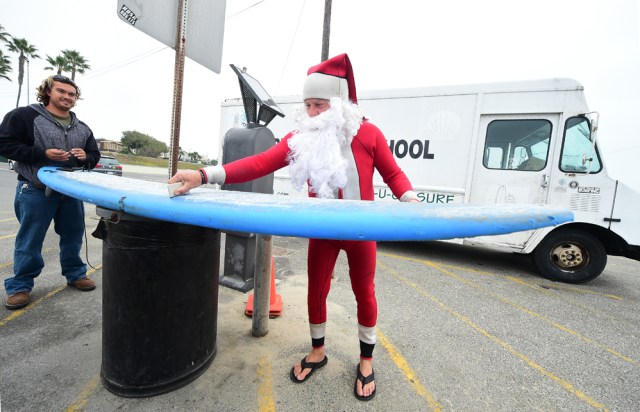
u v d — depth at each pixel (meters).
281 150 1.32
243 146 2.37
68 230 2.39
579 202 3.58
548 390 1.67
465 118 4.13
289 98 5.24
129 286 1.32
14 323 1.98
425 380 1.69
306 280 3.12
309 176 1.33
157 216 0.89
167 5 1.49
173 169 1.62
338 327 2.20
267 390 1.52
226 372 1.63
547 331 2.38
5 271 2.83
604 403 1.60
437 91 4.28
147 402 1.38
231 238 2.80
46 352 1.70
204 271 1.49
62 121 2.26
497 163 4.02
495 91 3.95
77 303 2.28
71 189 1.24
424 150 4.39
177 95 1.57
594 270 3.56
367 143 1.37
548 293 3.28
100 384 1.48
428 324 2.38
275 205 0.82
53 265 3.07
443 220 0.71
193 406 1.38
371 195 1.40
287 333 2.06
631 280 4.04
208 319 1.57
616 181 3.41
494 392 1.63
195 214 0.82
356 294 1.50
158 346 1.38
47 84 2.17
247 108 2.53
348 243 1.42
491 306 2.82
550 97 3.66
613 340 2.29
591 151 3.49
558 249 3.72
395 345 2.04
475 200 4.14
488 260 4.59
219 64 1.84
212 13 1.73
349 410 1.43
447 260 4.47
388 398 1.53
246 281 2.77
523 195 3.88
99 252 3.59
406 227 0.69
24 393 1.40
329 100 1.32
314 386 1.57
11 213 5.65
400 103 4.52
